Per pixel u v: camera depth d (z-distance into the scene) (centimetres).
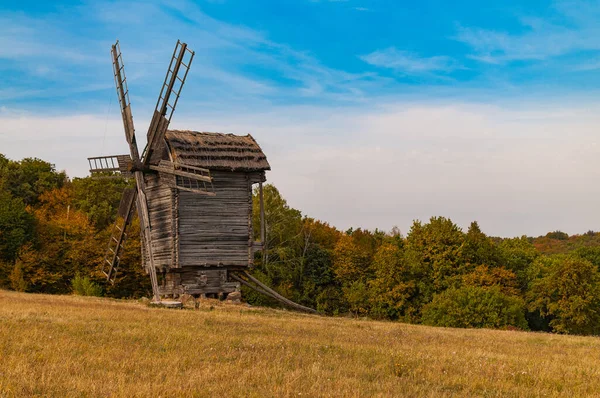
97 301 3725
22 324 2084
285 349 1869
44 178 9162
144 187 3906
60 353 1577
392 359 1742
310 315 3950
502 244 8219
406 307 6900
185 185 3875
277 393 1260
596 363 2033
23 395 1168
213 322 2594
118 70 4038
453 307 5669
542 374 1691
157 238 4016
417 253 7188
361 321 3772
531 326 7275
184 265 3872
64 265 6391
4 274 6097
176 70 3853
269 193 7775
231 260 3981
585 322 6444
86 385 1254
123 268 6203
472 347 2350
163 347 1770
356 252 8044
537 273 7469
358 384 1380
